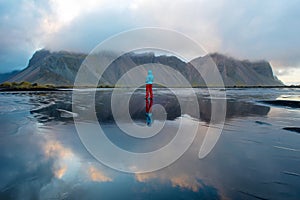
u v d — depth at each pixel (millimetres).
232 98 22516
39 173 3658
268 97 24828
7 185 3221
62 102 16281
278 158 4367
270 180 3391
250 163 4105
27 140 5641
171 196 2939
